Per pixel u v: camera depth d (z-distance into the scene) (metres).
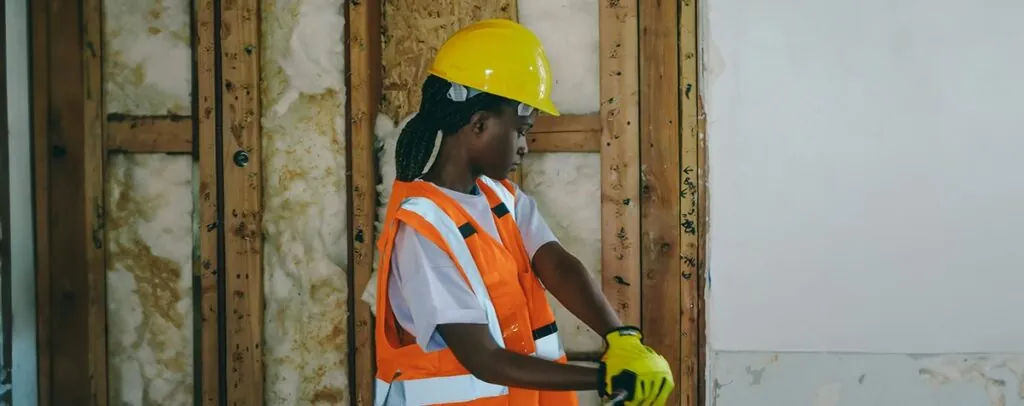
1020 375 2.02
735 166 2.08
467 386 1.46
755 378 2.10
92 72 2.25
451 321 1.38
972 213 2.02
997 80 2.00
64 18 2.23
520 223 1.69
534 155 2.17
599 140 2.13
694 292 2.10
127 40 2.27
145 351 2.30
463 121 1.49
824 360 2.07
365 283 2.17
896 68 2.03
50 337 2.27
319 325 2.23
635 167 2.10
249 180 2.20
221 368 2.25
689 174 2.08
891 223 2.04
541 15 2.16
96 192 2.26
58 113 2.24
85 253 2.25
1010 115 2.00
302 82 2.20
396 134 2.19
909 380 2.05
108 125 2.27
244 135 2.19
